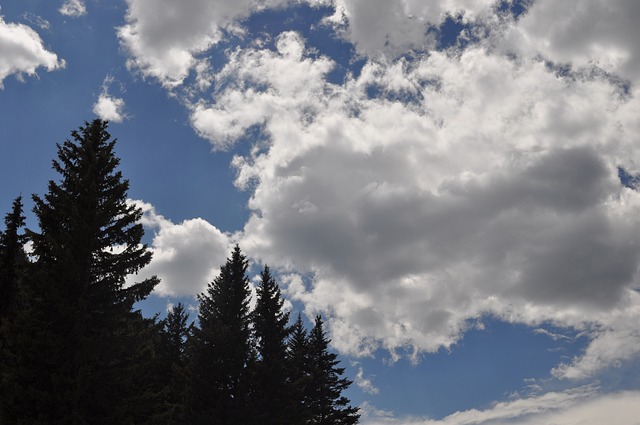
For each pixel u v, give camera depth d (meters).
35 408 20.34
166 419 23.41
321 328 48.12
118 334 23.52
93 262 24.05
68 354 21.64
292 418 35.12
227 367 32.91
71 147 26.55
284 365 36.84
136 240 24.97
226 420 31.75
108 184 26.31
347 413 43.62
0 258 26.48
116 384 22.30
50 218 24.09
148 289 24.22
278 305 40.12
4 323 21.30
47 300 22.02
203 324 36.72
